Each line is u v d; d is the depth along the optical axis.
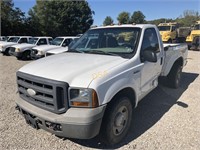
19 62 12.62
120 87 3.11
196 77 7.88
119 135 3.35
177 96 5.64
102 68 3.10
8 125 3.91
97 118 2.78
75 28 43.34
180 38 23.67
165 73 5.28
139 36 3.96
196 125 3.95
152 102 5.21
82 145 3.31
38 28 41.16
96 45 4.27
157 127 3.90
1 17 35.69
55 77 2.87
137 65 3.63
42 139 3.46
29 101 3.19
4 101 5.23
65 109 2.79
